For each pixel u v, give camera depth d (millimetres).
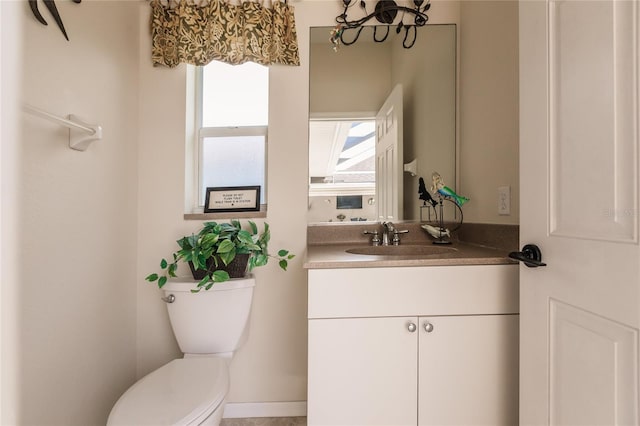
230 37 1370
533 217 878
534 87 865
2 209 522
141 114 1474
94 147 1160
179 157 1487
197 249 1258
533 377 884
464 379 1064
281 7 1464
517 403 1062
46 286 936
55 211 971
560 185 784
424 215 1644
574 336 742
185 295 1272
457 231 1641
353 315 1054
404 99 1623
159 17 1440
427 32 1619
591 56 683
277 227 1507
